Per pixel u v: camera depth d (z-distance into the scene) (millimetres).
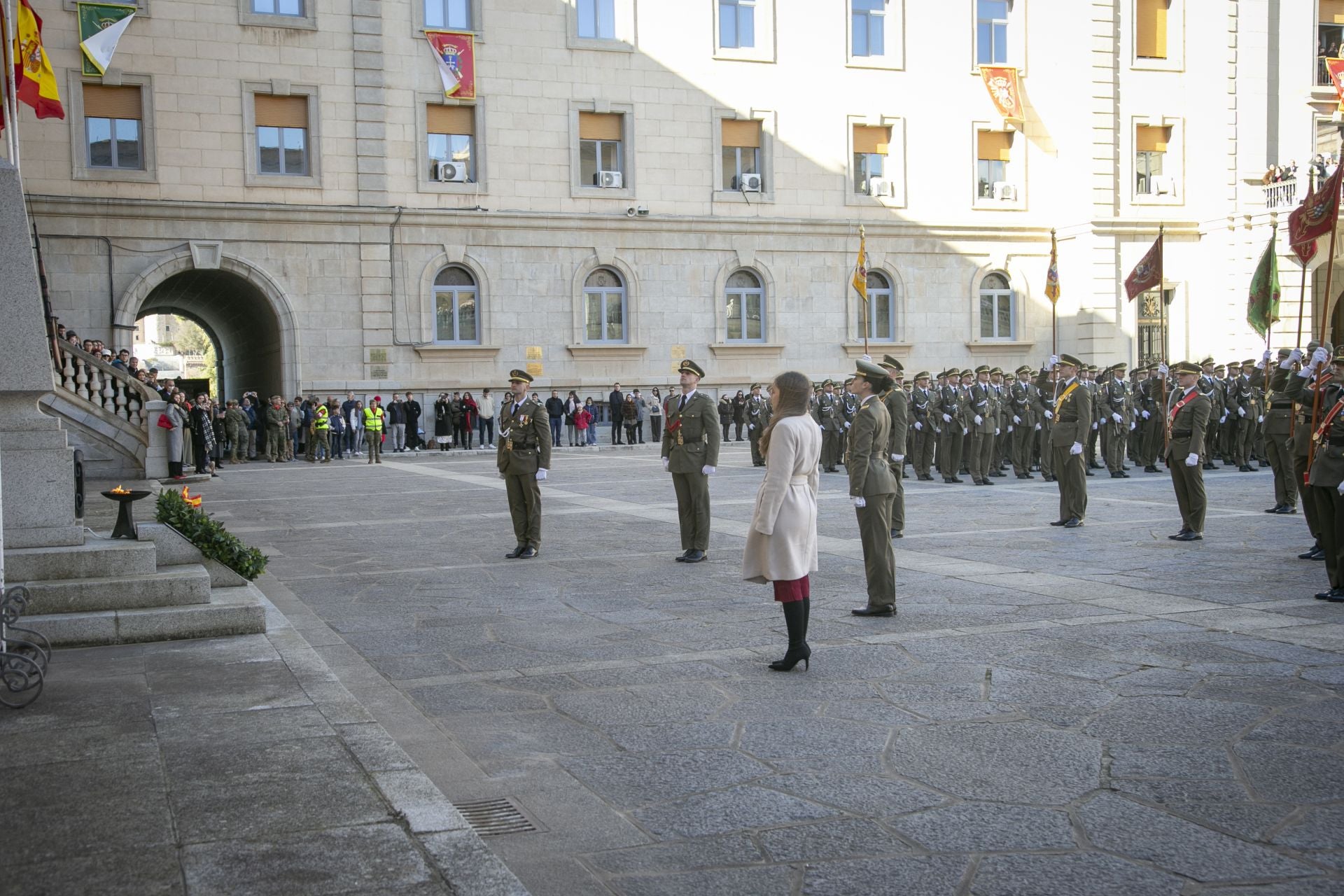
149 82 29562
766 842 4457
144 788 4590
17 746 5156
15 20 20062
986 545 12547
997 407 22203
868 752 5500
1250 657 7203
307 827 4191
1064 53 37531
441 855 3949
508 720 6141
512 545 13180
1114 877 4082
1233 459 24922
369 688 6820
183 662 6883
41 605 7488
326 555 12453
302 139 31406
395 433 32000
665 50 34625
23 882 3688
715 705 6348
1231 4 37969
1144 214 37750
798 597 6992
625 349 34344
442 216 32406
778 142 35750
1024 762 5316
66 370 22406
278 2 31047
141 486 20500
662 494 19062
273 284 30828
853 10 36562
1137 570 10703
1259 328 18984
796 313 35969
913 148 36969
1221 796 4844
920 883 4059
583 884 4105
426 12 32531
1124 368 25109
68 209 28688
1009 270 37875
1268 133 38469
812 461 7082
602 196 34125
